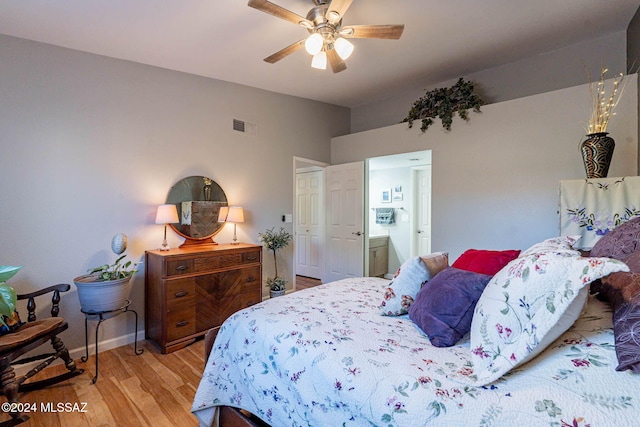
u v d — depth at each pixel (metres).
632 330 0.84
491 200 3.46
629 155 2.72
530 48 3.23
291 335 1.38
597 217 2.16
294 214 4.54
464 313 1.29
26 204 2.52
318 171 5.52
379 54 3.24
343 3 1.88
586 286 0.93
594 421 0.74
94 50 2.80
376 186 5.93
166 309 2.76
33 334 2.01
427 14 2.53
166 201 3.26
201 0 2.18
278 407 1.30
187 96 3.43
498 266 1.64
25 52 2.52
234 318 1.67
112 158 2.93
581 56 3.17
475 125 3.57
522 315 0.98
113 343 2.91
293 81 3.86
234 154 3.84
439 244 3.86
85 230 2.79
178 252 2.93
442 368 1.07
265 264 4.18
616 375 0.82
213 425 1.67
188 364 2.57
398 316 1.63
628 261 1.24
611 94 2.79
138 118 3.08
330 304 1.79
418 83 4.12
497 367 0.96
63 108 2.68
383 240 5.62
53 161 2.63
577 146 2.94
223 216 3.68
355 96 4.62
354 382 1.07
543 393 0.85
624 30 2.93
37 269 2.57
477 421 0.84
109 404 2.04
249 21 2.46
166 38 2.67
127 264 2.79
